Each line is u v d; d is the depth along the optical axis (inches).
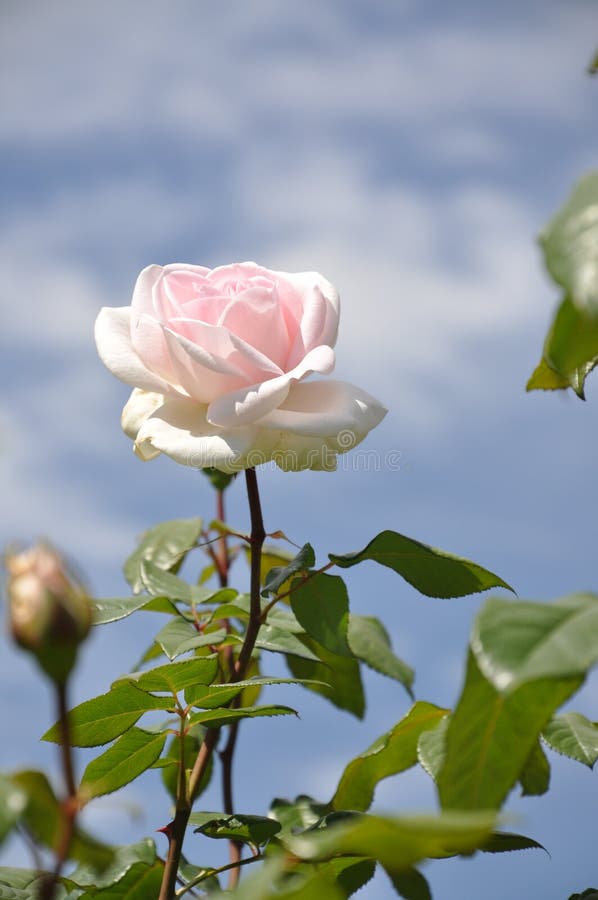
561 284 17.3
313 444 24.1
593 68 21.3
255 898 16.6
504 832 23.1
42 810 17.8
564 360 18.3
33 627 17.5
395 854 17.5
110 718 23.7
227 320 24.1
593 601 17.9
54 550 17.8
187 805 24.1
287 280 25.7
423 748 24.5
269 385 23.6
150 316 24.5
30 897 23.5
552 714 18.8
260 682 23.9
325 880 18.1
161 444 23.8
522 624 17.6
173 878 23.9
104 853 17.9
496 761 18.8
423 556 25.2
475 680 18.6
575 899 24.0
